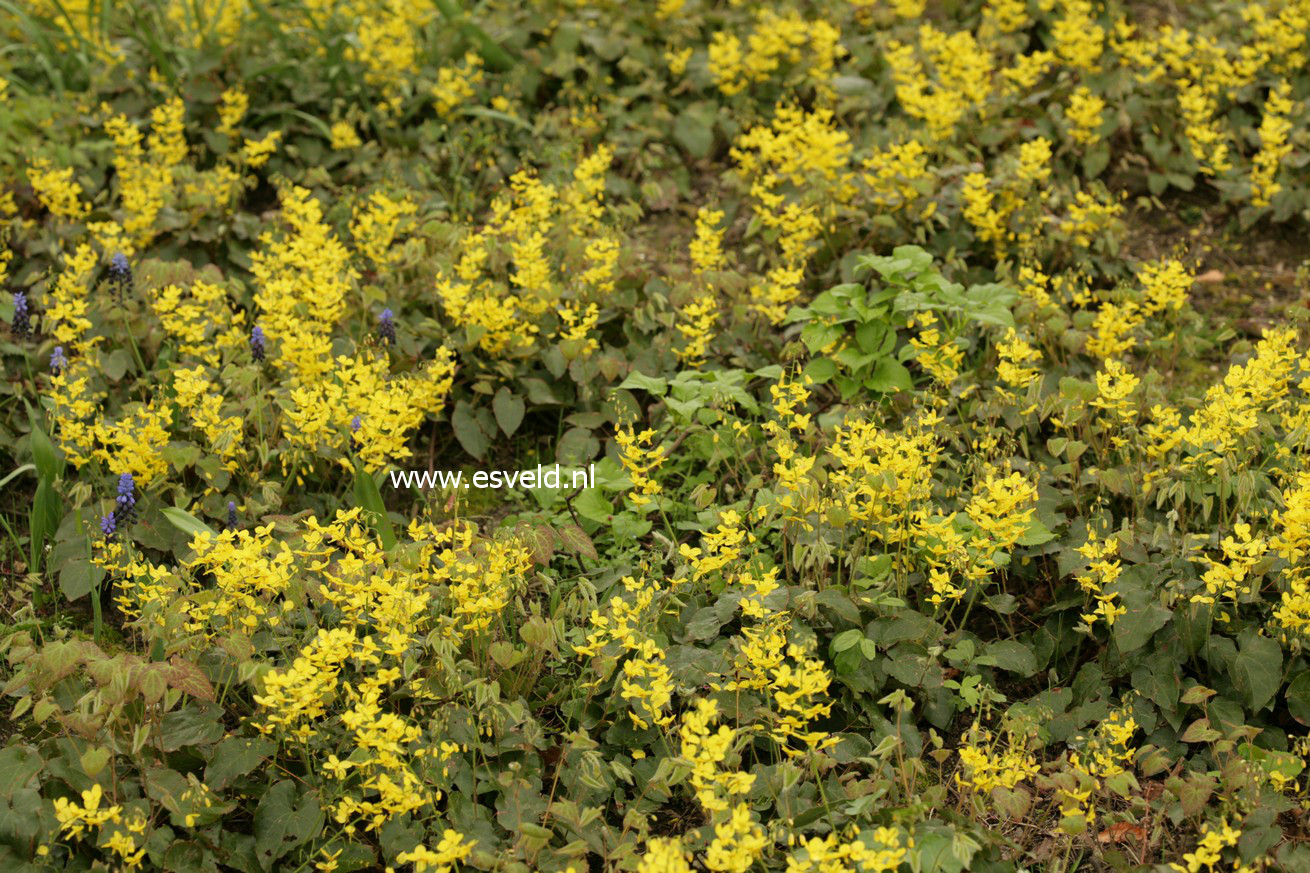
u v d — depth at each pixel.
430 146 6.91
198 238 6.24
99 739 3.64
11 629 4.38
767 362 5.59
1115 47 7.13
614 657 3.87
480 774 3.85
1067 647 4.37
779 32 7.27
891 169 6.04
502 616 4.23
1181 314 5.63
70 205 6.11
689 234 6.85
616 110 7.30
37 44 7.30
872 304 5.32
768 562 4.46
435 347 5.56
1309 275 5.86
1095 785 3.52
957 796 3.98
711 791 3.38
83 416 4.68
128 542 4.23
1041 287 5.60
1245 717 4.05
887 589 4.22
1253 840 3.55
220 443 4.52
